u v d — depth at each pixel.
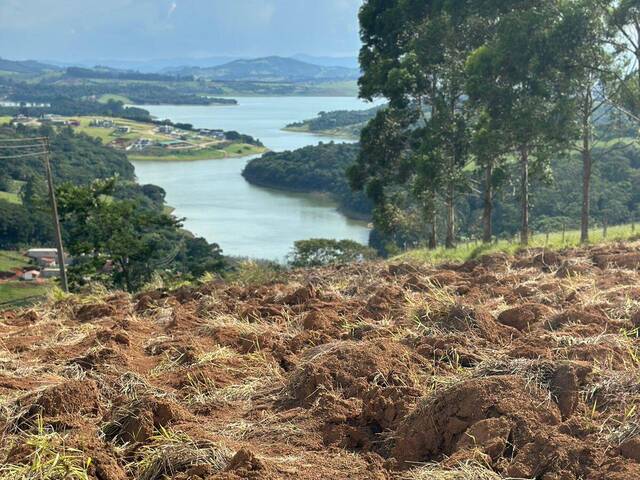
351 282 9.62
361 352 5.30
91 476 3.89
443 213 34.31
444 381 4.77
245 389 5.36
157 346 6.54
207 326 7.18
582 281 7.83
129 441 4.40
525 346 5.28
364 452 4.28
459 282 8.55
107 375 5.62
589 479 3.56
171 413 4.67
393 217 26.48
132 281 28.61
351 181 26.89
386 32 24.81
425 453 4.13
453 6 20.48
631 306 6.34
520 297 7.42
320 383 5.00
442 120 22.09
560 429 3.96
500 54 17.91
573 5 17.28
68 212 28.47
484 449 3.84
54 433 4.32
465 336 5.79
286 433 4.50
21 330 7.86
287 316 7.37
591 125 18.97
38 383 5.59
